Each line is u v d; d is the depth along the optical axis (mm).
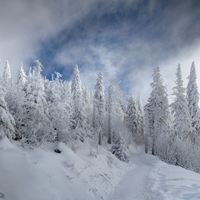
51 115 12078
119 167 17484
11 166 6258
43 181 6770
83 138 19359
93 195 8633
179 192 7754
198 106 26266
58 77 13797
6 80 11312
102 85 30719
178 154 21234
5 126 7910
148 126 30016
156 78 28906
